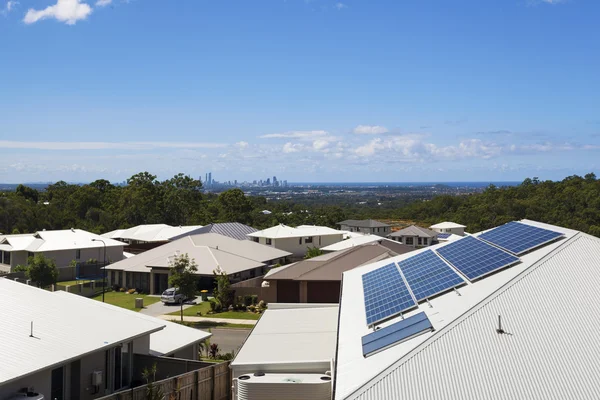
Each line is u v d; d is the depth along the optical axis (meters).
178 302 52.88
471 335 15.73
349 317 22.02
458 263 22.20
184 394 22.27
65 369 21.08
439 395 13.83
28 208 103.31
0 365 17.64
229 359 30.58
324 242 84.19
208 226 88.31
